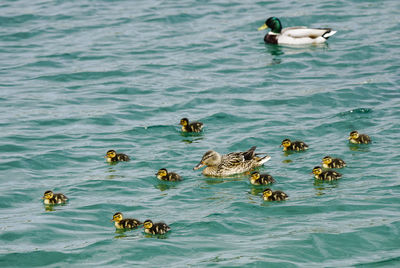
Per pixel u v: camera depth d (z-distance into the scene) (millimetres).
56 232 12430
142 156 16984
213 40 29469
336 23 31609
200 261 10953
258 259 10938
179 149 17500
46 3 36000
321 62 26031
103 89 22844
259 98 21719
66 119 19750
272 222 12656
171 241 11844
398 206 13062
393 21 31031
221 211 13281
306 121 19375
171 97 21969
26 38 29797
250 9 34688
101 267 10898
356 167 15555
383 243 11555
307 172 15547
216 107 20906
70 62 26188
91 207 13656
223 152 17219
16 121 19500
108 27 31422
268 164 16281
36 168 16078
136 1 36500
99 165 16328
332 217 12742
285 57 27000
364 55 26391
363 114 19688
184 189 14789
